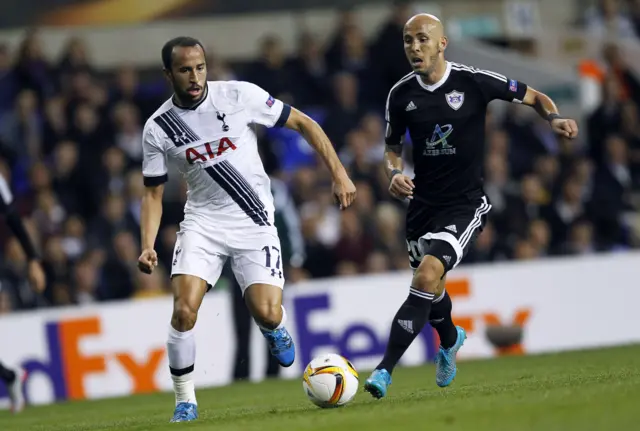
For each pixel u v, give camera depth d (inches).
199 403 1236.5
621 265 1878.7
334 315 1756.9
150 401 1411.2
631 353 1472.7
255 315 903.7
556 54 2721.5
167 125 903.7
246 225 911.7
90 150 2092.8
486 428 634.2
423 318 890.1
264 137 2071.9
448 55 2561.5
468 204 957.8
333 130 2166.6
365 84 2285.9
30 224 1927.9
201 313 1716.3
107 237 1931.6
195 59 874.1
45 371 1670.8
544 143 2351.1
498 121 2358.5
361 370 1692.9
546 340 1835.6
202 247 905.5
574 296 1852.9
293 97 2239.2
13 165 2134.6
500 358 1672.0
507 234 2015.3
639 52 2647.6
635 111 2359.7
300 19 2618.1
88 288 1851.6
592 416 644.1
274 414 878.4
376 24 2637.8
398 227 1991.9
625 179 2233.0
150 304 1711.4
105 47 2536.9
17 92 2215.8
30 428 1042.1
